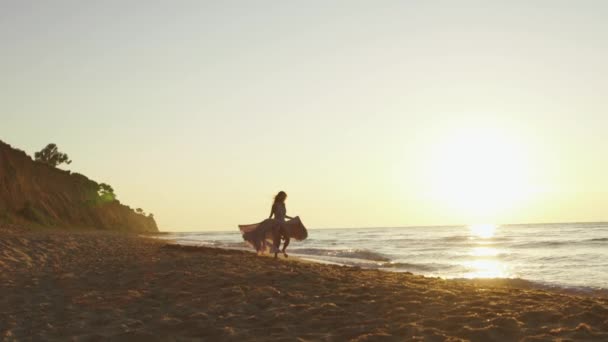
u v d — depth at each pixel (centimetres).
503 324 601
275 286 897
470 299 786
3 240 1705
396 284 948
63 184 5934
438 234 7462
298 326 612
